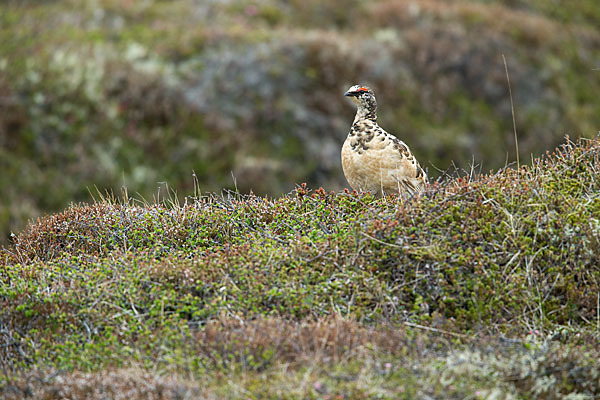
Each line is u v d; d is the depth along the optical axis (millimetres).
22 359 9016
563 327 9328
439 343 8828
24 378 8383
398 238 10352
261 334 8773
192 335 8938
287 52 35844
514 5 46156
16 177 30672
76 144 32031
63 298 10008
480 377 8078
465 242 10367
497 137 36562
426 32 39156
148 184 31266
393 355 8477
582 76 41219
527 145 36781
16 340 9352
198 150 32250
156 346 8922
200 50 35656
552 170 12195
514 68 38969
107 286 10180
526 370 8188
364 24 40250
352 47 36938
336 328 8828
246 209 12828
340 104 34906
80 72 33938
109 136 32344
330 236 10922
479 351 8555
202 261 10656
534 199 11133
